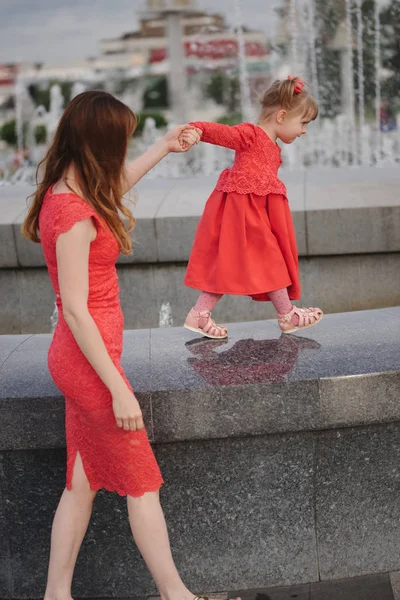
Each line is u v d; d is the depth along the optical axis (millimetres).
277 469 2941
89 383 2432
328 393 2775
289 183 5875
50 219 2346
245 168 3311
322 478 2967
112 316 2469
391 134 14109
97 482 2615
